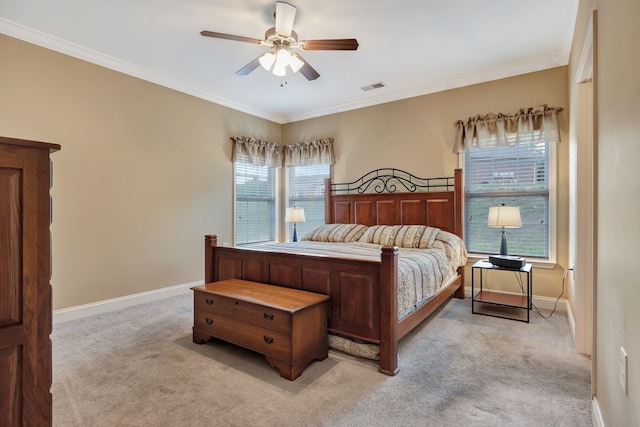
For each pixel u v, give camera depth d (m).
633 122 1.18
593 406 1.75
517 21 2.88
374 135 4.87
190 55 3.50
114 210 3.66
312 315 2.37
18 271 1.07
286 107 5.26
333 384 2.14
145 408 1.88
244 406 1.90
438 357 2.51
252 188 5.43
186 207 4.39
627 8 1.23
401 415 1.82
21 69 3.01
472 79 4.05
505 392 2.03
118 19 2.83
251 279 3.07
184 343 2.78
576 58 2.67
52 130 3.20
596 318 1.75
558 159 3.61
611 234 1.47
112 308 3.63
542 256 3.78
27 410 1.09
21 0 2.55
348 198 4.93
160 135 4.09
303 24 2.91
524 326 3.14
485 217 4.10
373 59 3.60
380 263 2.34
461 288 4.08
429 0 2.58
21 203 1.07
